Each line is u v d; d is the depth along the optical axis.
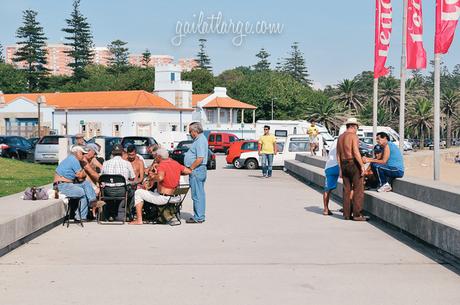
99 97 83.12
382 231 12.22
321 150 33.62
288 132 59.16
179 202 13.27
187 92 86.62
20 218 10.34
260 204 17.09
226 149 64.81
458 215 10.40
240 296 7.25
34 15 125.19
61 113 80.94
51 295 7.29
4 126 80.00
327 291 7.50
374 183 15.03
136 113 78.38
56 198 12.98
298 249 10.24
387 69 25.69
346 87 115.56
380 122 112.69
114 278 8.15
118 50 149.25
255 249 10.24
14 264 9.02
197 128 13.45
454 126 121.50
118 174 13.21
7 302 6.97
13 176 23.31
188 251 10.05
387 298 7.18
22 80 123.44
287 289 7.59
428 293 7.41
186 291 7.48
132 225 13.04
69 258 9.46
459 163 60.34
